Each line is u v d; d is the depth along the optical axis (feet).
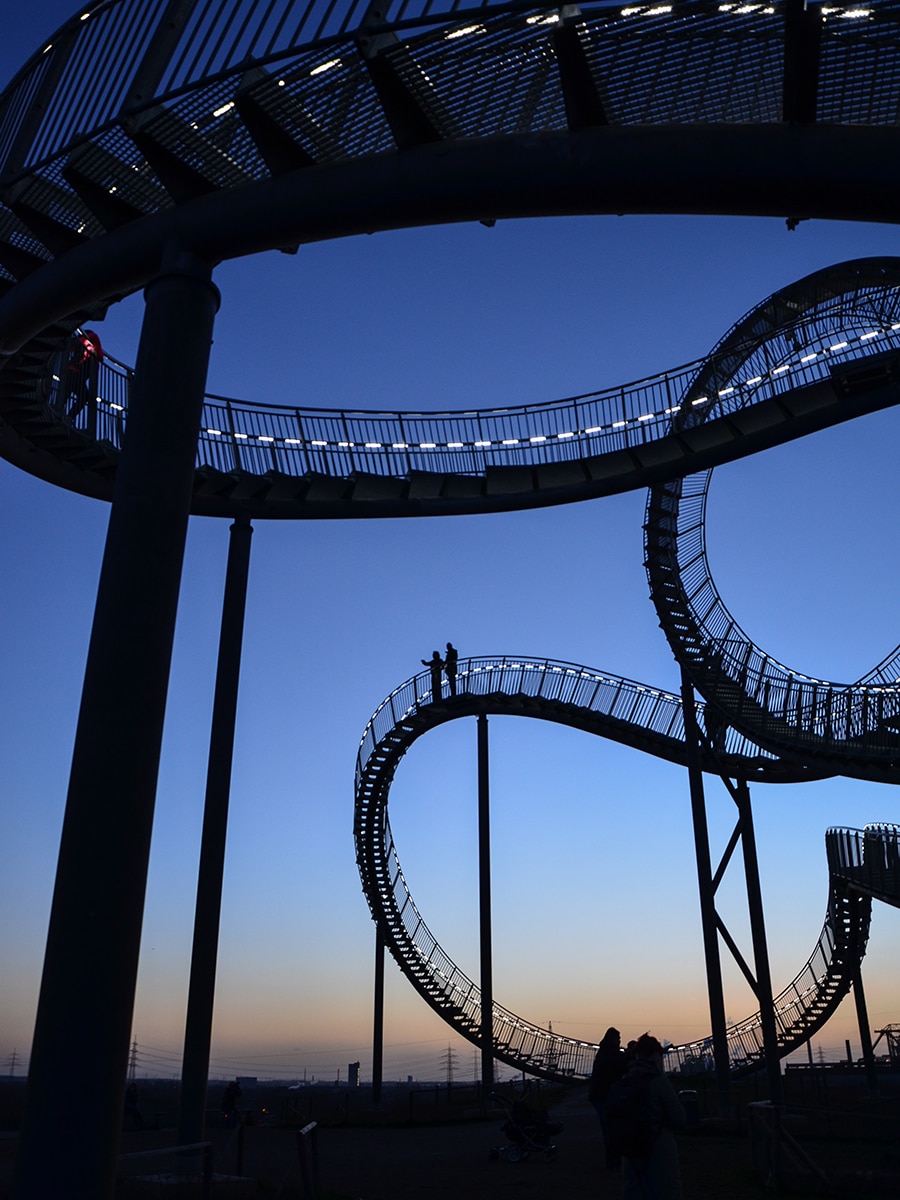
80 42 34.58
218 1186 32.32
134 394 29.32
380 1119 79.61
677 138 26.55
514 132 30.89
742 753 87.56
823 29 25.34
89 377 54.90
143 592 26.55
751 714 72.23
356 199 29.63
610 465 61.67
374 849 99.66
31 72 37.32
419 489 62.59
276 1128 75.15
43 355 46.09
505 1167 46.32
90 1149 22.39
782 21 26.02
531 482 63.10
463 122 30.27
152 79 31.22
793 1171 36.60
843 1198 34.71
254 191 30.86
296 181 30.37
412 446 63.21
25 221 36.52
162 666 26.45
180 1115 43.39
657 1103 22.48
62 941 23.58
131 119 31.07
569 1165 46.78
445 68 28.27
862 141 24.82
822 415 55.62
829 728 67.10
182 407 29.09
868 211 25.41
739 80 28.45
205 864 47.06
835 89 27.89
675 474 60.44
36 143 35.04
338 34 26.89
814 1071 90.94
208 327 30.86
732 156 25.88
